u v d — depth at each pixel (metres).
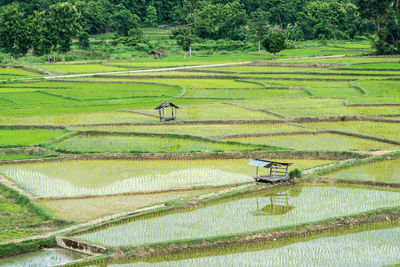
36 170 27.64
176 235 18.33
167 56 120.56
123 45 127.81
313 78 64.94
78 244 17.59
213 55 120.38
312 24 134.00
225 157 29.73
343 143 32.53
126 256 16.75
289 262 16.22
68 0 144.50
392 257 16.47
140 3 157.50
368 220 19.36
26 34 100.81
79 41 126.44
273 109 44.16
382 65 73.69
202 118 40.81
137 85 63.12
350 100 47.66
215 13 140.00
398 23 90.12
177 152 30.08
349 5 138.12
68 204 22.17
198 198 22.06
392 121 38.84
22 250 17.59
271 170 25.17
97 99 52.34
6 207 21.83
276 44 93.69
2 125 38.16
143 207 21.17
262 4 165.12
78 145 32.91
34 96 55.00
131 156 29.72
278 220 19.64
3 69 86.38
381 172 25.94
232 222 19.53
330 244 17.59
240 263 16.25
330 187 24.00
